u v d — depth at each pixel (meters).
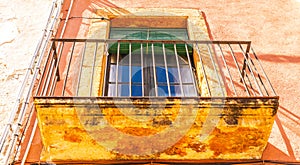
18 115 3.72
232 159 3.40
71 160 3.30
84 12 5.50
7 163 3.15
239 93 4.19
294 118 3.95
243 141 3.33
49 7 5.68
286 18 5.78
